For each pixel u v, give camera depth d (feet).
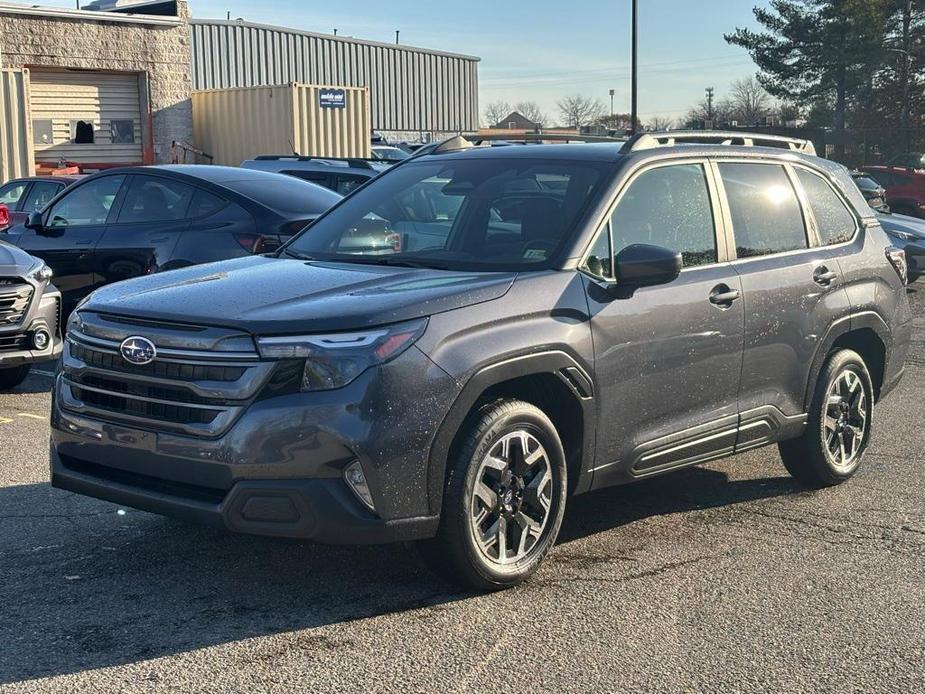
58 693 11.75
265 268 16.31
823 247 20.18
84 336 14.75
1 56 81.92
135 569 15.57
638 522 18.52
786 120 195.62
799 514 19.13
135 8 94.07
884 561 16.74
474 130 183.62
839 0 165.89
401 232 17.33
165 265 29.14
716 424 17.70
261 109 84.38
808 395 19.66
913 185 85.25
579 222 16.14
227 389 13.37
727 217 18.34
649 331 16.28
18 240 32.14
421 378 13.55
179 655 12.78
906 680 12.66
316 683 12.15
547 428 15.08
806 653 13.33
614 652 13.20
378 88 169.48
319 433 13.08
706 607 14.73
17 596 14.48
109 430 14.28
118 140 89.92
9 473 20.39
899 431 25.86
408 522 13.62
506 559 14.94
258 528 13.32
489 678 12.41
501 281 14.92
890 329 21.38
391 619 13.99
